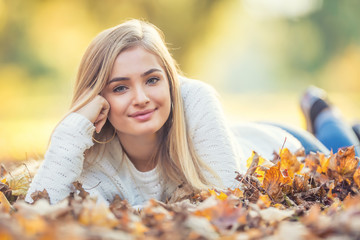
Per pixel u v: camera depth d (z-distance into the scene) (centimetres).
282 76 3556
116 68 227
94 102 234
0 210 153
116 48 227
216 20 1591
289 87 3466
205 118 251
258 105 1619
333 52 3206
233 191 194
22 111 1530
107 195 252
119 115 231
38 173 228
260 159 222
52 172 224
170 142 250
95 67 235
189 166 244
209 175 244
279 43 3438
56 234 111
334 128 375
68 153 226
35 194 204
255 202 189
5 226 113
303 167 234
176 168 254
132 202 260
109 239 119
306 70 3359
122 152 258
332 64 3203
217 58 2777
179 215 134
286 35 3369
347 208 136
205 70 2142
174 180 256
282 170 221
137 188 262
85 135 231
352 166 217
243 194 201
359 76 3052
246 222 139
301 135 346
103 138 254
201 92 260
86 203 149
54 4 1847
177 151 247
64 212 135
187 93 261
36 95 2306
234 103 1756
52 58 2233
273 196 197
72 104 246
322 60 3259
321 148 334
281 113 1273
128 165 259
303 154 277
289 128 358
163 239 123
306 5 3297
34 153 339
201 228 129
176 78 246
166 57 240
